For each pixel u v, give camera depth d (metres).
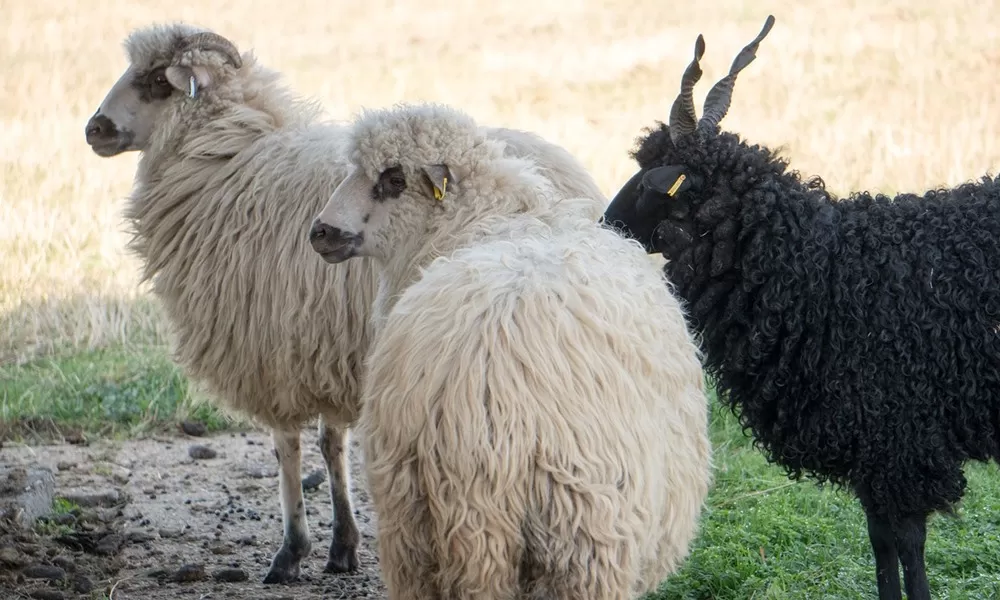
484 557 6.67
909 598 8.88
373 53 47.47
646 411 7.10
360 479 13.72
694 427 7.73
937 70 36.22
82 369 16.69
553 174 11.18
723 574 9.88
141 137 11.76
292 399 10.76
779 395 9.04
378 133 8.95
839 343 8.72
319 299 10.45
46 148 30.20
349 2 64.12
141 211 11.66
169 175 11.48
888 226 8.98
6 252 21.36
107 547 11.40
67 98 37.22
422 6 62.28
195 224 11.16
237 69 11.75
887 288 8.75
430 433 6.75
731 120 30.52
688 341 7.93
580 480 6.65
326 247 8.97
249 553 11.59
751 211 9.11
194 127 11.57
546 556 6.70
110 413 15.53
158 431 15.35
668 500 7.37
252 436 15.42
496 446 6.60
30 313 18.81
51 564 10.83
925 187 22.64
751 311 9.16
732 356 9.23
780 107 32.12
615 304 7.19
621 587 6.81
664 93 36.75
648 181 9.29
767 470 12.32
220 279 10.90
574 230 8.26
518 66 43.16
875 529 9.02
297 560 10.91
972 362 8.61
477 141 9.01
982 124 28.38
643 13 54.53
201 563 10.92
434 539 6.85
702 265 9.35
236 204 10.94
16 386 16.08
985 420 8.73
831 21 46.91
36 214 23.78
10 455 14.25
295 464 10.98
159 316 18.70
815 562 10.14
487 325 6.82
